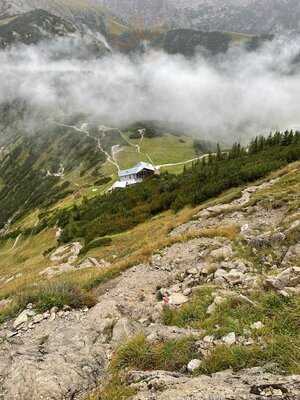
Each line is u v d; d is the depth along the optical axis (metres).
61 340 11.31
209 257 17.11
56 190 180.12
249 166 51.28
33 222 127.88
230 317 10.41
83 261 37.28
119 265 18.81
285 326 9.25
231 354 8.33
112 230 52.69
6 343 11.71
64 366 9.56
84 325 12.16
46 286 15.78
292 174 35.41
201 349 9.03
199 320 11.22
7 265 82.88
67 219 85.56
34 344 11.30
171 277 16.30
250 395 6.53
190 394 6.86
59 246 61.34
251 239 17.36
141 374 8.27
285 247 16.06
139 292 15.16
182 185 58.66
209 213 29.70
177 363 8.74
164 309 12.77
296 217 18.61
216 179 51.84
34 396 8.72
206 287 13.57
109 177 154.50
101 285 17.39
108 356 10.19
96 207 80.38
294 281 11.80
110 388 8.30
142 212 55.50
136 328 11.52
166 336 9.95
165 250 19.48
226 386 6.97
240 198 33.09
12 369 9.75
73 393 8.81
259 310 10.30
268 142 76.81
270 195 26.95
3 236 135.75
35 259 64.69
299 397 6.30
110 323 11.85
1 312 14.35
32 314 13.53
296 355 7.89
